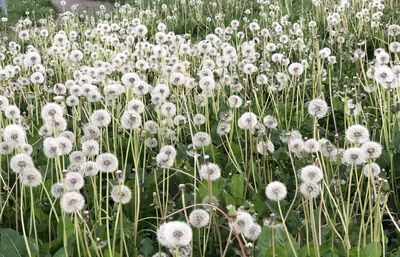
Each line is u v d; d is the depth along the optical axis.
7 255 0.83
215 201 0.91
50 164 1.15
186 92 1.49
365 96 1.48
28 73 1.83
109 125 1.44
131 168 1.22
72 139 1.12
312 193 0.77
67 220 0.86
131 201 1.04
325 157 1.09
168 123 1.26
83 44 2.32
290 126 1.45
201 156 1.16
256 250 0.81
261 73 1.68
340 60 1.79
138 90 1.25
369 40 2.15
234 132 1.33
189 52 1.77
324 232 0.90
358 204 0.99
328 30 2.20
